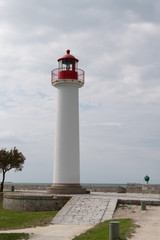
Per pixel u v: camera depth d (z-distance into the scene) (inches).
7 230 587.2
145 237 430.0
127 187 1237.1
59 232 545.3
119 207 731.4
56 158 1026.7
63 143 1022.4
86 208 723.4
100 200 782.5
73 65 1067.3
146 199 785.6
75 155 1022.4
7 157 1362.0
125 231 462.0
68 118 1037.2
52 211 794.8
